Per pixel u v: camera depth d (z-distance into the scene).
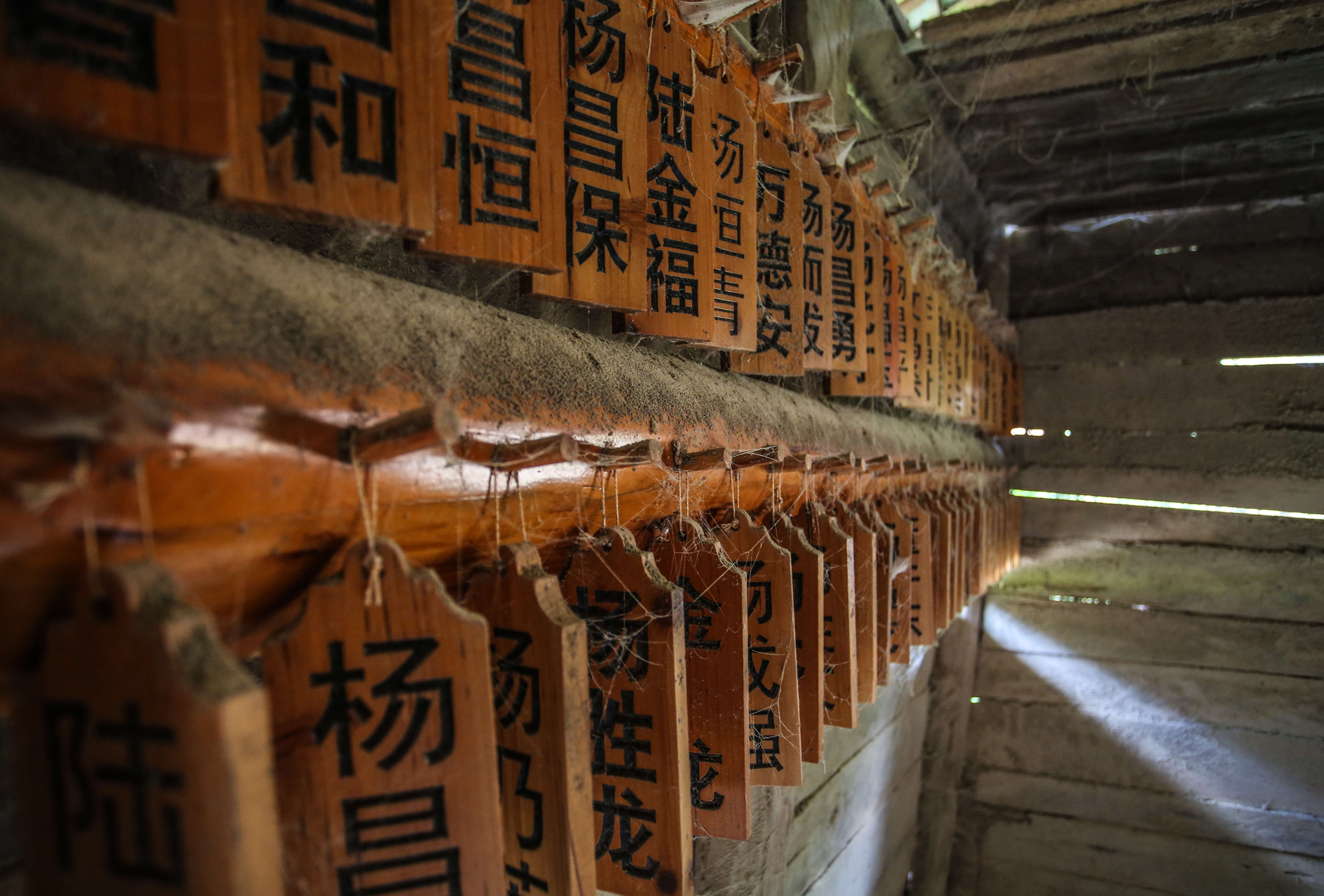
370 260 0.87
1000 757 4.84
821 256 1.61
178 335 0.47
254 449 0.50
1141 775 4.48
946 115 3.46
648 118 1.03
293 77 0.57
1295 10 2.62
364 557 0.56
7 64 0.42
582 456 0.78
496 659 0.71
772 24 2.08
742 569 1.10
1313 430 4.07
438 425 0.49
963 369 3.32
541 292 0.85
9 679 0.44
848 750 3.12
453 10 0.70
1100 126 3.57
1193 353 4.37
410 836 0.58
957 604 2.59
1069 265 4.75
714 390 1.29
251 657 0.64
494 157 0.76
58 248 0.44
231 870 0.41
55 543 0.41
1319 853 4.07
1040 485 4.75
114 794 0.43
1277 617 4.14
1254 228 4.26
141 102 0.47
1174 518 4.40
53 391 0.40
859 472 1.50
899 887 4.29
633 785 0.85
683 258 1.11
